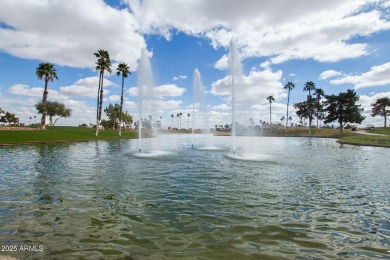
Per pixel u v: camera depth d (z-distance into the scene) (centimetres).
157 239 553
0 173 1298
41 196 877
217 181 1160
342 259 484
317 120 10106
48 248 503
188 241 546
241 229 616
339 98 8094
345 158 2189
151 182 1124
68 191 949
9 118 11538
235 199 873
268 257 483
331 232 609
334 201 864
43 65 5225
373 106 11812
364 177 1300
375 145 3794
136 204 803
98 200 839
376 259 486
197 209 762
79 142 3881
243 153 2481
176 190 988
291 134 9638
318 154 2516
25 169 1423
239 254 491
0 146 2866
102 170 1420
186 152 2503
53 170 1399
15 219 658
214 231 602
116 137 5350
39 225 620
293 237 577
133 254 484
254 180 1191
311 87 9831
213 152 2530
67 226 618
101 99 5278
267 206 800
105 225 627
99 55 5288
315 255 496
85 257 470
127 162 1747
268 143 4475
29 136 3775
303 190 1009
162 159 1928
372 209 784
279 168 1555
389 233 607
